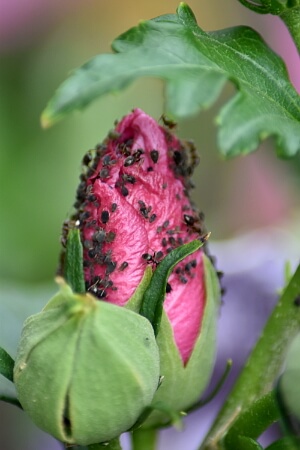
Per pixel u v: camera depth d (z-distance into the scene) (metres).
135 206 0.21
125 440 0.29
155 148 0.21
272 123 0.20
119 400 0.20
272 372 0.22
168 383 0.21
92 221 0.21
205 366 0.22
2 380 0.22
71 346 0.20
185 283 0.21
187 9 0.21
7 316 0.26
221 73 0.20
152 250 0.21
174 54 0.20
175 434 0.31
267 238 0.34
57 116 0.19
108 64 0.19
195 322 0.21
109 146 0.22
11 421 0.33
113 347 0.20
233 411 0.22
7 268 0.35
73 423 0.20
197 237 0.22
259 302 0.32
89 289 0.21
